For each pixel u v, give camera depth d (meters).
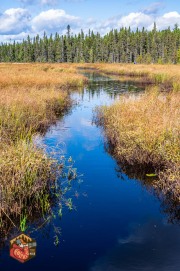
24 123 10.05
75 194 6.48
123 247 4.64
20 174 5.76
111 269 4.12
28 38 105.69
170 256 4.42
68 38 106.81
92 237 4.92
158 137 7.86
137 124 8.96
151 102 12.03
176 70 35.53
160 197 6.41
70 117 14.40
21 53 105.62
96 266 4.17
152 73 35.31
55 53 100.38
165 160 7.17
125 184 7.05
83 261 4.32
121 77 38.25
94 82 31.69
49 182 6.47
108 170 7.88
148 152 7.68
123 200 6.25
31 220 5.43
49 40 103.38
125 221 5.42
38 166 6.13
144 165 7.78
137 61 86.00
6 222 5.21
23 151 6.26
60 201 6.17
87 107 17.25
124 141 8.37
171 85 24.19
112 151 9.39
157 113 10.12
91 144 10.06
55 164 6.90
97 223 5.36
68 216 5.59
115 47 95.31
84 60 97.25
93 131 11.77
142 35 93.44
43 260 4.33
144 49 92.94
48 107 13.96
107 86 27.75
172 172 6.55
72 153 9.12
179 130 7.83
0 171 5.60
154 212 5.78
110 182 7.14
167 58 85.75
